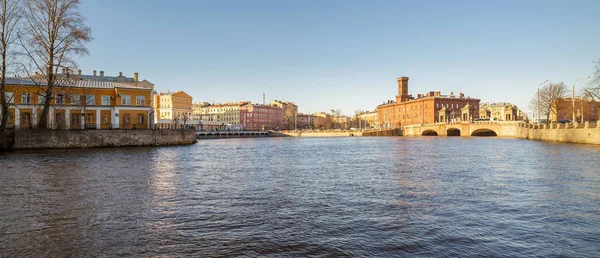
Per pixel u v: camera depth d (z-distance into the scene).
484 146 61.25
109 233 11.76
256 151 55.34
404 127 160.25
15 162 33.16
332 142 95.56
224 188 20.03
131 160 36.06
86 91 66.31
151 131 62.56
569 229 12.30
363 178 24.00
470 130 126.62
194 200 16.77
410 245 10.71
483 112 174.50
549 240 11.23
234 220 13.30
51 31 49.75
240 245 10.67
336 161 36.84
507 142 74.94
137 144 60.50
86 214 14.06
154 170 27.98
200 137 145.25
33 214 14.01
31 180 22.38
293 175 25.69
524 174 25.19
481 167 29.75
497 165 31.05
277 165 32.88
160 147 61.00
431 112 160.25
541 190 19.16
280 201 16.58
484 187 20.16
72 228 12.28
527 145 60.72
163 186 20.58
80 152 46.69
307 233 11.78
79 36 50.41
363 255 9.93
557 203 16.06
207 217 13.70
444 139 102.50
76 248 10.43
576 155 38.50
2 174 24.98
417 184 21.31
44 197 17.20
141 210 14.76
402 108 183.62
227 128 188.12
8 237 11.34
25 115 60.78
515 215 14.05
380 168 29.88
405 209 14.99
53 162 33.34
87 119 66.25
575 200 16.67
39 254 9.98
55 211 14.50
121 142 58.44
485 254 10.09
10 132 47.75
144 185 20.88
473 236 11.55
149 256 9.85
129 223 12.87
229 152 52.12
